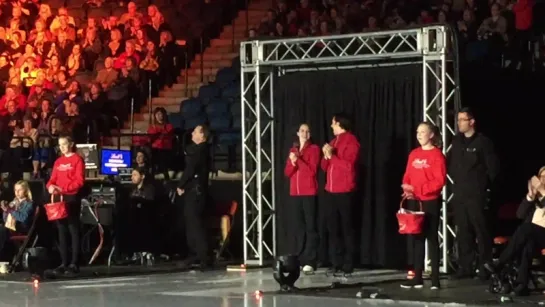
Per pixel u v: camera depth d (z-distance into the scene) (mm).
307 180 12055
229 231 13914
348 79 12422
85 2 22578
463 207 10625
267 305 9070
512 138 14031
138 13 20266
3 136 18078
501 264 9555
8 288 10984
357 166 11875
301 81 12758
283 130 12922
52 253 13367
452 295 9484
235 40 19656
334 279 11352
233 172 16172
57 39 21266
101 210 13703
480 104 14164
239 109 17094
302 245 12383
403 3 17281
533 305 8750
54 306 9375
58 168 11977
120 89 18094
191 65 19344
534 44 15375
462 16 16359
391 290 9984
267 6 20344
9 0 22922
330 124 12570
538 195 9492
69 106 17141
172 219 14602
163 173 15812
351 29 16594
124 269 12844
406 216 9836
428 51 11273
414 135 11977
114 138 17516
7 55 21625
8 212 13180
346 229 11578
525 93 14273
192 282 11258
